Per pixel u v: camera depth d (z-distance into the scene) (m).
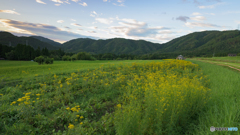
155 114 3.68
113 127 4.09
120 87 8.48
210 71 15.15
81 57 98.62
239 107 3.91
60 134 3.83
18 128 3.88
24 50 91.88
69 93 7.21
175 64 18.89
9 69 17.91
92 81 9.64
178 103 3.84
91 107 5.58
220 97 5.36
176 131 3.58
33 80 10.15
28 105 4.89
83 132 3.69
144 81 9.31
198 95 4.59
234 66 25.55
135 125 3.16
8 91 7.70
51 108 5.69
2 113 4.58
